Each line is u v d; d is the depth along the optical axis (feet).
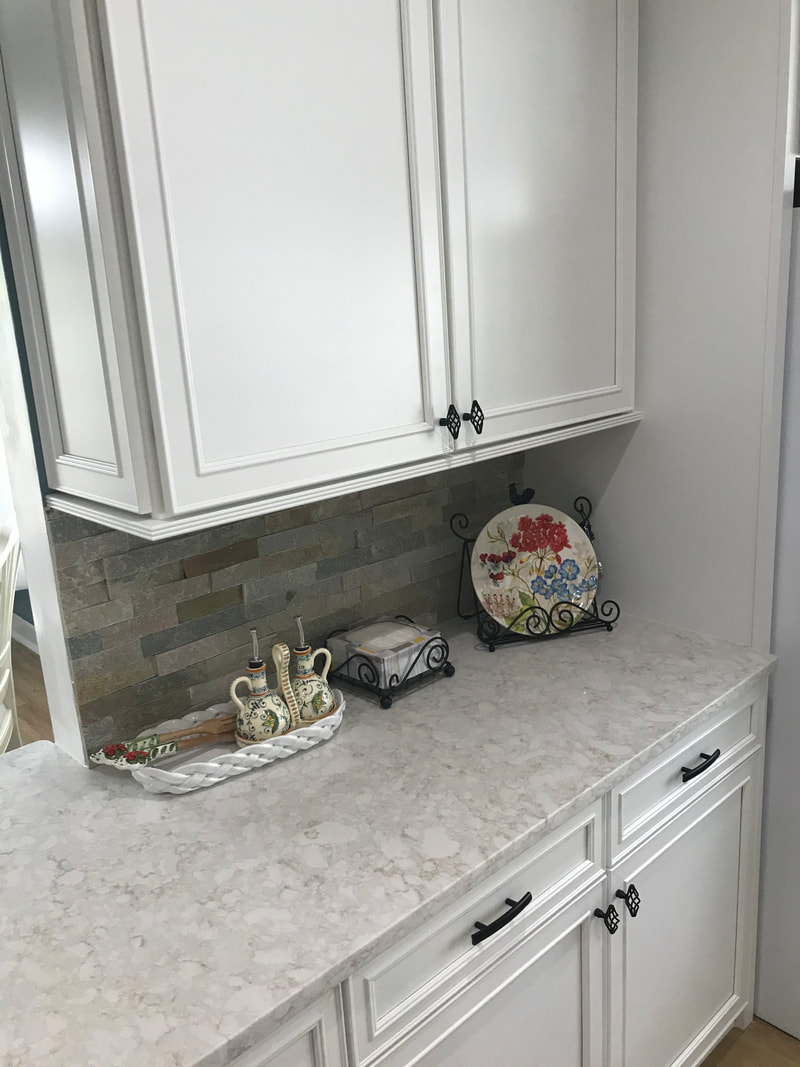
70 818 4.51
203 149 3.67
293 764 4.90
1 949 3.61
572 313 5.54
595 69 5.33
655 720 5.18
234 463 3.97
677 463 6.16
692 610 6.33
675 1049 5.98
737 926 6.39
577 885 4.73
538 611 6.33
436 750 4.97
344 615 6.14
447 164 4.57
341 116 4.12
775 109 5.19
